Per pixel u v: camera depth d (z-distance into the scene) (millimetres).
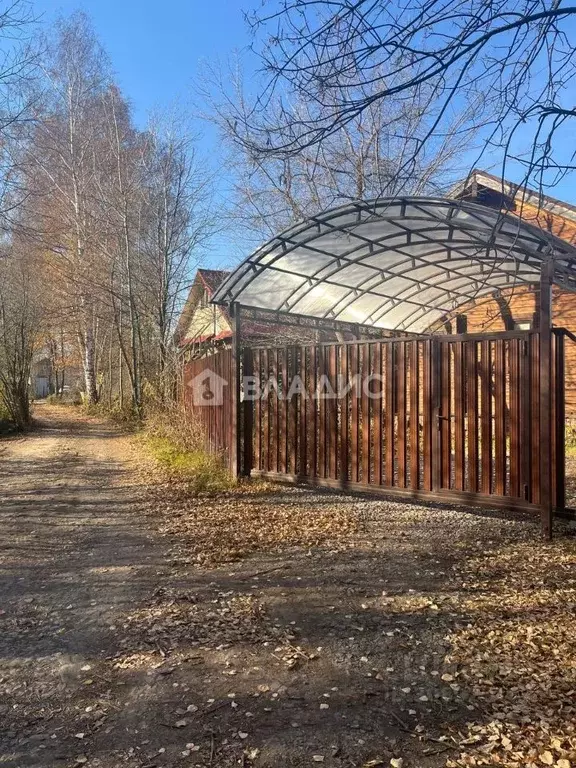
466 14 3449
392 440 7242
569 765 2311
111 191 21641
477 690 2902
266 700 2855
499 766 2328
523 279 9977
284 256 8188
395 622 3760
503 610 3914
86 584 4637
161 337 19766
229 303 8953
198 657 3326
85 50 23125
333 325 11656
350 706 2787
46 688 3016
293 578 4660
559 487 5883
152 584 4594
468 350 6406
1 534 6277
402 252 8703
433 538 5801
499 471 6152
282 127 4125
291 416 8383
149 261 21453
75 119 22797
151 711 2781
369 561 5070
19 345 20797
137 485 9180
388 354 7191
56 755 2453
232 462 8992
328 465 7926
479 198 10258
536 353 5785
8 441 16547
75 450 14234
